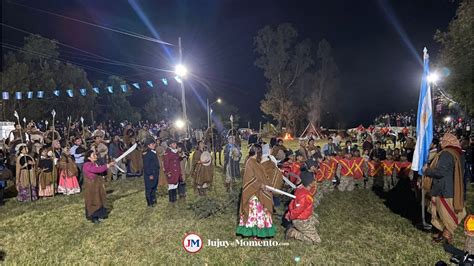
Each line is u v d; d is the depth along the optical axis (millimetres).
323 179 11711
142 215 9375
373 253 6734
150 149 10234
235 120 38938
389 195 11297
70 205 10602
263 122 56094
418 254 6656
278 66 41219
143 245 7402
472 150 12625
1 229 8641
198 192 11547
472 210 9211
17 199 11477
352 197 11039
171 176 10477
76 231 8352
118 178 14719
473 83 10828
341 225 8289
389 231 7871
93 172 8820
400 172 12008
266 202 7344
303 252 6824
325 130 42094
